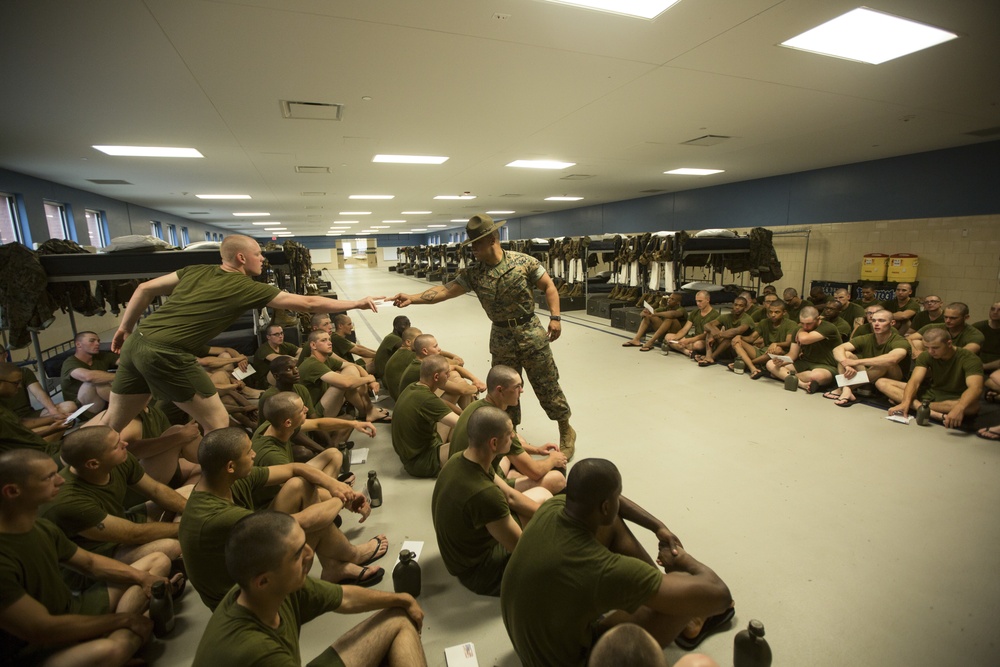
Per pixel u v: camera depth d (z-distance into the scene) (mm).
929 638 1694
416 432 2947
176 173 7094
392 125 4859
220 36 2740
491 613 1886
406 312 10539
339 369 3809
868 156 7039
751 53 3184
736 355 5750
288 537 1117
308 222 20062
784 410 4039
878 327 4105
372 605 1495
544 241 11250
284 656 1116
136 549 1923
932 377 3734
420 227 27125
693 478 2895
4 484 1392
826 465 3016
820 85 3852
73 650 1435
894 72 3572
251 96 3818
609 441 3492
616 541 1713
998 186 6008
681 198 11305
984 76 3674
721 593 1350
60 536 1591
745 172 8539
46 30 2553
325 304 2639
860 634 1716
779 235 8492
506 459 2650
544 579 1286
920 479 2801
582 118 4770
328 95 3861
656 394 4562
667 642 1416
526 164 7375
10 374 2652
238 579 1101
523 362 3180
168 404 3227
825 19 2693
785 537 2297
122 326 2570
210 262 3955
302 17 2551
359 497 2092
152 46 2824
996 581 1969
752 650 1448
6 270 3533
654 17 2641
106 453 1837
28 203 6738
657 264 7371
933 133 5598
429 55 3121
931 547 2193
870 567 2072
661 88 3887
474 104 4230
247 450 1710
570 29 2775
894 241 7148
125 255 3781
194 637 1780
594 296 9555
